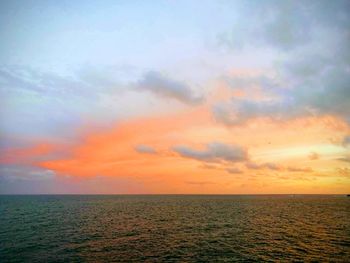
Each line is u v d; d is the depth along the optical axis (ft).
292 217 223.51
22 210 277.03
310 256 97.19
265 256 96.78
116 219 201.67
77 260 89.86
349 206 377.30
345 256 97.50
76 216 218.38
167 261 90.12
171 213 255.29
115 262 88.28
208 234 139.44
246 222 188.75
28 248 104.99
